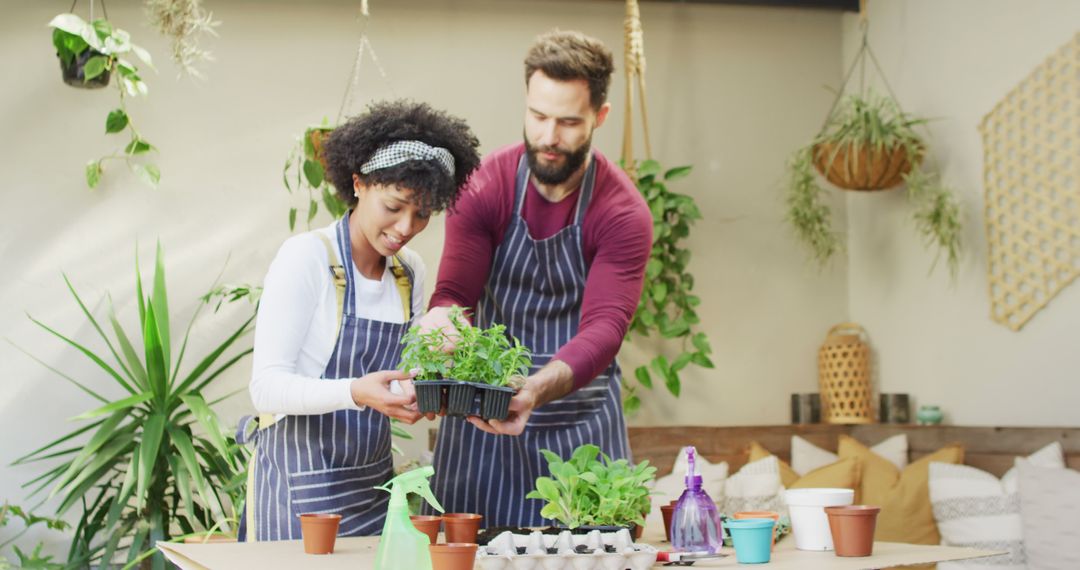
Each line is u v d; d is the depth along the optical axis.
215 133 4.68
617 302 2.42
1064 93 4.04
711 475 4.47
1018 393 4.22
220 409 4.54
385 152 2.01
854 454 4.45
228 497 4.22
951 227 4.39
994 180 4.34
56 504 4.40
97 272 4.54
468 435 2.43
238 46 4.73
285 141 4.72
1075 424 3.96
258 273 4.64
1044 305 4.11
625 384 4.93
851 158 4.48
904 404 4.71
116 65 4.28
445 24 4.92
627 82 4.58
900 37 4.94
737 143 5.16
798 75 5.26
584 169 2.44
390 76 4.86
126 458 3.99
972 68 4.48
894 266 4.94
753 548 1.69
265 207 4.68
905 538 4.12
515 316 2.54
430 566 1.51
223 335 4.59
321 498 2.06
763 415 5.07
